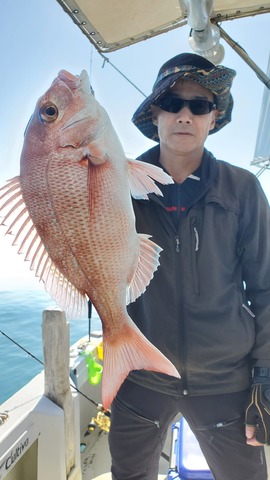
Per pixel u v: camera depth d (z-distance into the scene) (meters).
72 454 2.46
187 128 1.59
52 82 1.26
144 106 1.74
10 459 1.98
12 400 2.40
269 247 1.64
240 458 1.62
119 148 1.32
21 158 1.24
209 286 1.62
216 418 1.64
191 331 1.63
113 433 1.79
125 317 1.33
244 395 1.66
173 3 2.55
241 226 1.66
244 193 1.67
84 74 1.30
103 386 1.28
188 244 1.63
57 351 2.36
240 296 1.66
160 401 1.73
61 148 1.23
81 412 3.12
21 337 5.98
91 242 1.26
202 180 1.67
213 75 1.56
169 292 1.64
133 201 1.70
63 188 1.23
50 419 2.27
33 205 1.23
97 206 1.25
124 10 2.55
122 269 1.31
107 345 1.33
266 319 1.62
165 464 2.74
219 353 1.62
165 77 1.63
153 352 1.29
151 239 1.66
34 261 1.23
